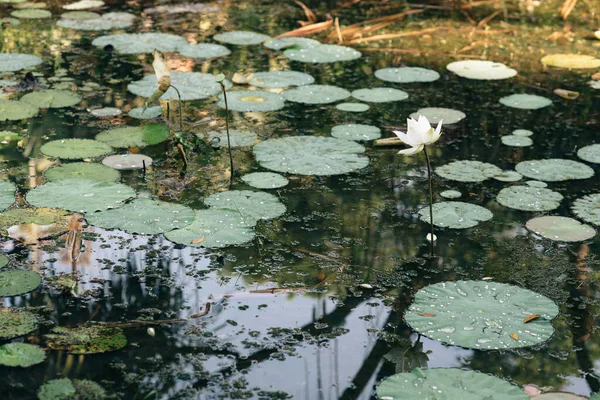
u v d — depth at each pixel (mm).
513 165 3984
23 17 6305
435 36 6344
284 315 2703
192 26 6277
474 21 6816
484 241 3264
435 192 3693
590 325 2697
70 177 3604
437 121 4492
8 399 2215
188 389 2303
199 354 2471
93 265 2961
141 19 6426
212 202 3445
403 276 2982
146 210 3311
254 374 2385
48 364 2383
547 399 2260
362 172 3893
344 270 3010
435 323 2607
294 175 3834
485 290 2809
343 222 3381
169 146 4098
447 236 3299
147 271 2936
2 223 3215
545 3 7457
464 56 5812
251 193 3547
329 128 4387
